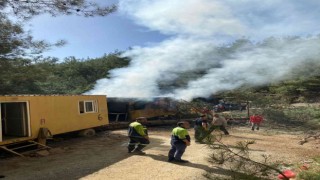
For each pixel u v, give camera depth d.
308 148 15.53
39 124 15.30
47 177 10.37
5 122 15.30
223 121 17.62
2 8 11.34
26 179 10.17
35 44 16.98
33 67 23.98
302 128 23.81
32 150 14.31
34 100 15.13
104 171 10.94
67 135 18.70
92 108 19.08
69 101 17.34
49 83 32.66
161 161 12.17
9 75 23.45
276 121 26.28
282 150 14.79
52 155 13.89
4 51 16.69
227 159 5.26
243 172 5.13
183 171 10.68
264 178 5.18
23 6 11.12
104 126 21.70
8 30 14.79
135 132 13.59
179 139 11.91
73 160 12.76
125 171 10.87
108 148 15.30
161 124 25.69
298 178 9.02
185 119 26.77
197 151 13.87
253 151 14.30
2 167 11.77
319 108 29.67
